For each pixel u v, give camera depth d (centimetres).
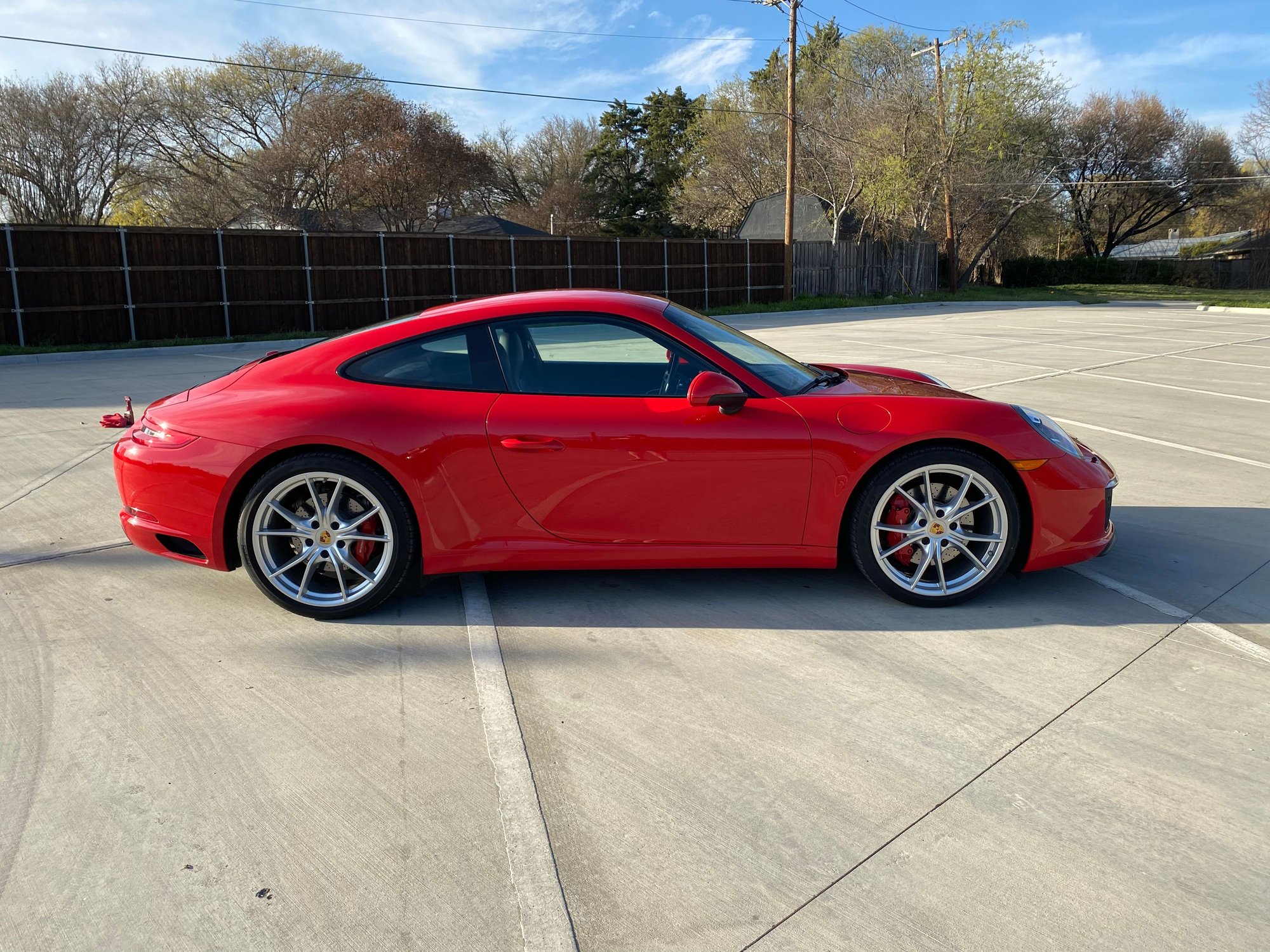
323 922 184
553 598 360
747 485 331
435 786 232
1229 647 309
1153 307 2698
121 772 239
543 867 200
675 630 327
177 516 340
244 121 4250
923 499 339
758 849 205
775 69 5188
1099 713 264
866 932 179
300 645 319
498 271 2173
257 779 236
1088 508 340
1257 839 206
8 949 178
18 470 592
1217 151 4825
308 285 1881
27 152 3381
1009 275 4434
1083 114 4838
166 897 192
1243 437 677
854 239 3325
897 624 330
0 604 357
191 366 1284
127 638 324
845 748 247
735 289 2692
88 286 1594
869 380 391
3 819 219
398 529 331
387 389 338
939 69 3102
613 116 5566
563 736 255
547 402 335
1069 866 198
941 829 211
